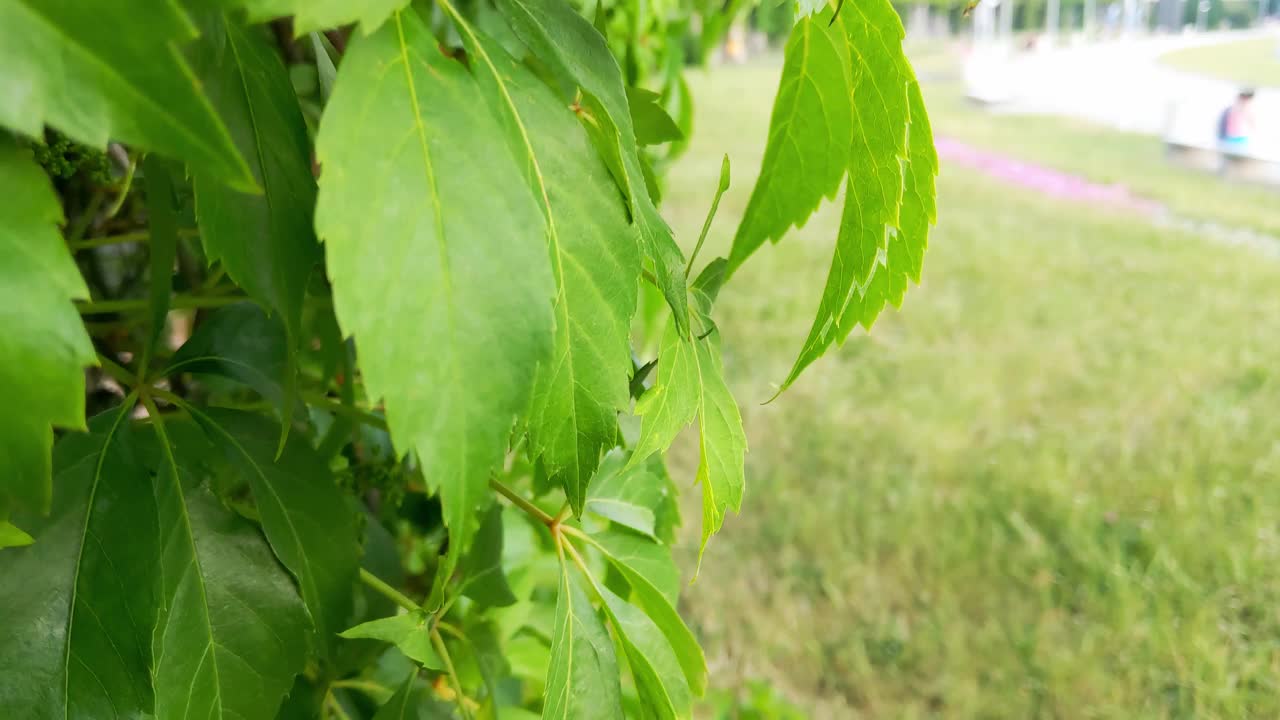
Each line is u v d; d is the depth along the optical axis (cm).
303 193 19
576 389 19
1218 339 219
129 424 22
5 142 14
